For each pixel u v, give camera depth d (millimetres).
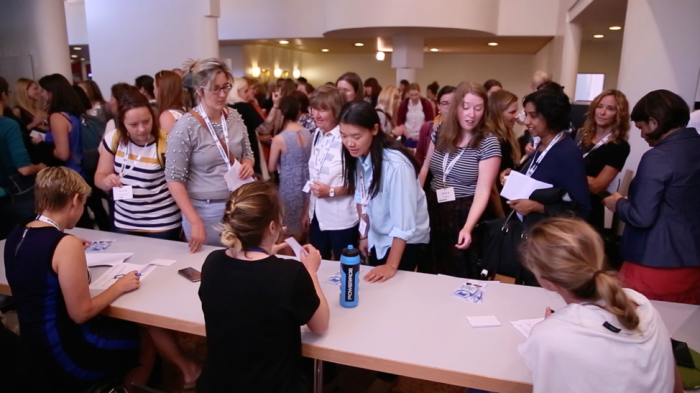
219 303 1319
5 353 1335
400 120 6336
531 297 1774
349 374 2424
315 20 9117
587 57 11219
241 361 1317
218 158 2342
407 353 1402
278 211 1376
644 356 1031
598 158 2816
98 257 2125
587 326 1048
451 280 1923
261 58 11484
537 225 1177
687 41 3248
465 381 1312
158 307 1705
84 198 1755
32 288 1612
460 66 13211
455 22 7578
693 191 1890
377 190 1903
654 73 3367
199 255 2217
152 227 2543
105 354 1759
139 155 2447
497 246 2166
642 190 1904
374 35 8844
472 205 2309
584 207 2057
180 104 3037
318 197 2586
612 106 2766
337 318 1616
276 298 1282
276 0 9250
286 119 3396
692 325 1592
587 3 5566
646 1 3365
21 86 4160
